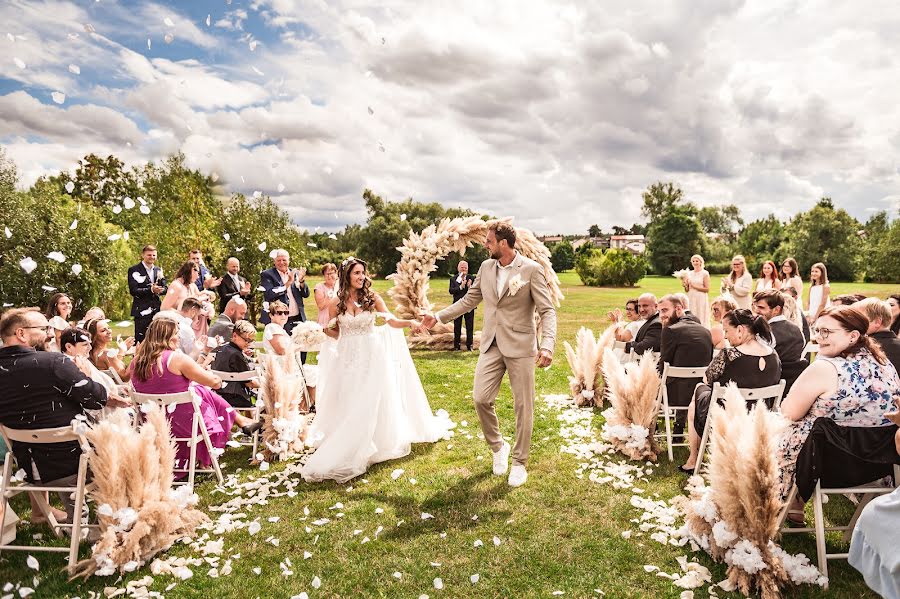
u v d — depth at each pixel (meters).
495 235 4.37
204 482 4.45
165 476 3.54
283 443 4.91
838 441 3.00
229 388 5.31
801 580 2.92
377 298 4.84
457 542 3.49
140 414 4.18
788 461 3.31
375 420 4.72
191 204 15.98
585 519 3.77
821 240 54.94
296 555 3.35
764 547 2.93
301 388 5.55
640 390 4.88
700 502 3.24
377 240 49.53
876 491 3.04
